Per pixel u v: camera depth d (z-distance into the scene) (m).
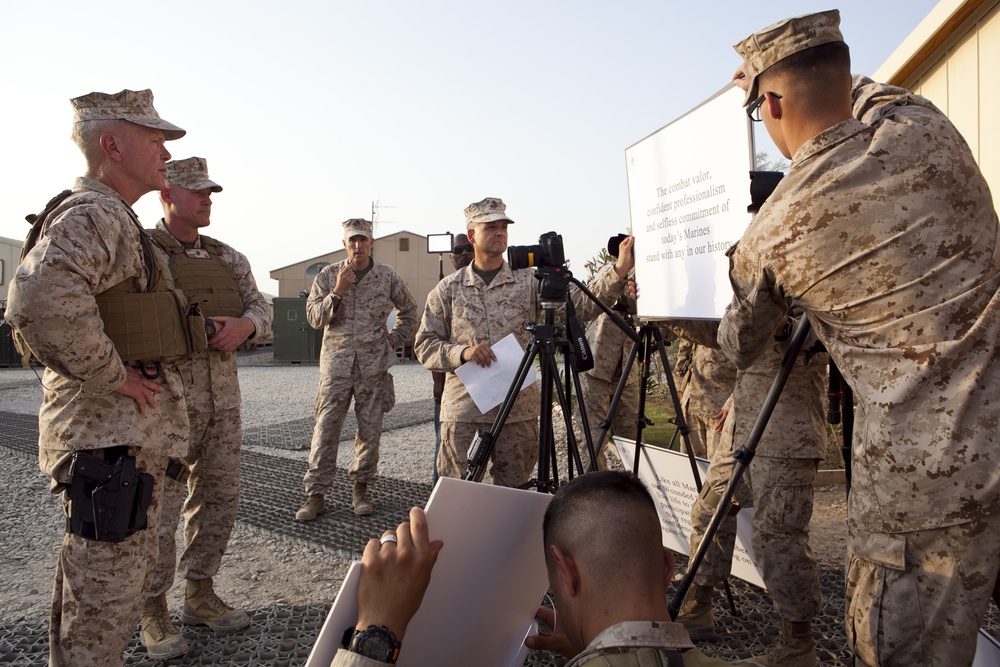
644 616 1.25
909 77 5.31
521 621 1.79
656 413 8.41
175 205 3.45
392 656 1.26
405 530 1.37
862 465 1.67
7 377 17.00
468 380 3.91
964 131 4.35
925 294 1.60
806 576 2.74
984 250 1.65
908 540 1.57
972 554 1.51
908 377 1.58
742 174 2.60
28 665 2.98
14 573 4.15
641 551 1.29
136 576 2.37
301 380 16.42
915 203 1.63
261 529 4.87
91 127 2.54
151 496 2.42
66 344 2.15
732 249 1.98
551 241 3.14
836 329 1.75
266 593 3.79
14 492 5.91
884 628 1.61
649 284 3.34
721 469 3.01
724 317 2.08
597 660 1.17
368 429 5.34
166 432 2.52
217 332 3.21
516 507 1.55
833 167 1.72
